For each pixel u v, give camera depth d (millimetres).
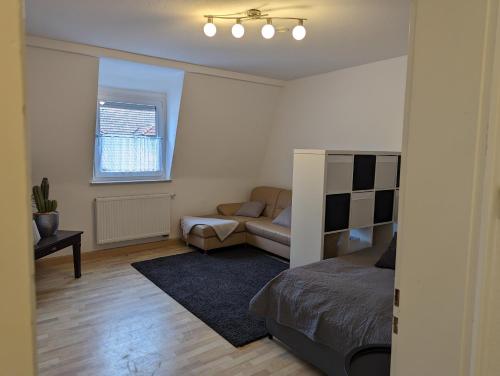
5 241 411
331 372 2043
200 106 4602
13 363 428
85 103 3787
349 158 3111
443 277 697
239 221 4766
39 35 3170
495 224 659
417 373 757
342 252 3221
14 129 406
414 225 737
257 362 2283
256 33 3023
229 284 3525
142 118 4707
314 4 2389
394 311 804
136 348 2400
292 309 2252
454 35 648
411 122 728
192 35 3113
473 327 672
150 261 4180
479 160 636
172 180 4941
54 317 2797
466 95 640
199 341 2506
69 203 4160
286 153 5246
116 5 2465
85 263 4094
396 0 2307
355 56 3730
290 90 5094
